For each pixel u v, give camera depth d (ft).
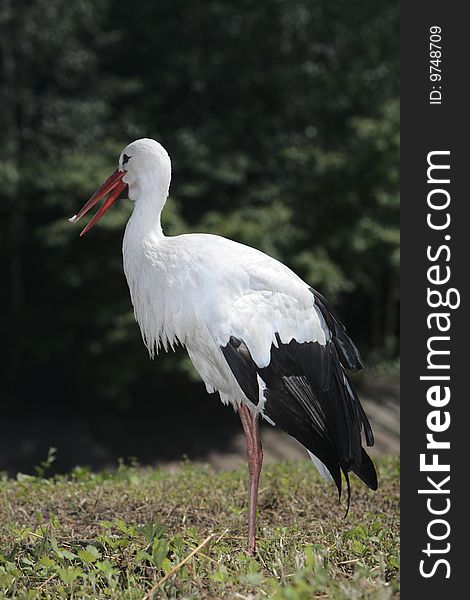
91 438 49.93
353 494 21.94
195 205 55.88
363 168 56.65
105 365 50.88
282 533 17.17
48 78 58.75
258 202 56.75
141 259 18.56
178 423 52.39
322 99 58.54
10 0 52.95
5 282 60.85
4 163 52.21
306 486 22.38
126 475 25.43
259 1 57.67
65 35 53.36
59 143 54.85
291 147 56.65
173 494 21.70
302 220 57.06
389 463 26.05
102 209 19.63
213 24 59.11
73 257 52.85
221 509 20.63
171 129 59.52
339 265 60.13
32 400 56.65
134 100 59.93
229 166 54.65
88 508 20.84
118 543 16.17
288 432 17.62
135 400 56.44
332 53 59.62
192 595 13.74
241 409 18.47
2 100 54.44
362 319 67.77
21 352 58.23
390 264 57.52
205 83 59.62
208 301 17.51
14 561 16.22
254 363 17.31
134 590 14.14
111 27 59.57
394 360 62.85
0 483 24.02
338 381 18.25
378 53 59.06
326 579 13.32
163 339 18.81
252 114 58.70
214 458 46.96
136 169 19.31
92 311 52.80
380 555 15.28
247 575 13.55
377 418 51.49
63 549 16.60
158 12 59.52
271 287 17.60
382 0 57.93
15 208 54.44
